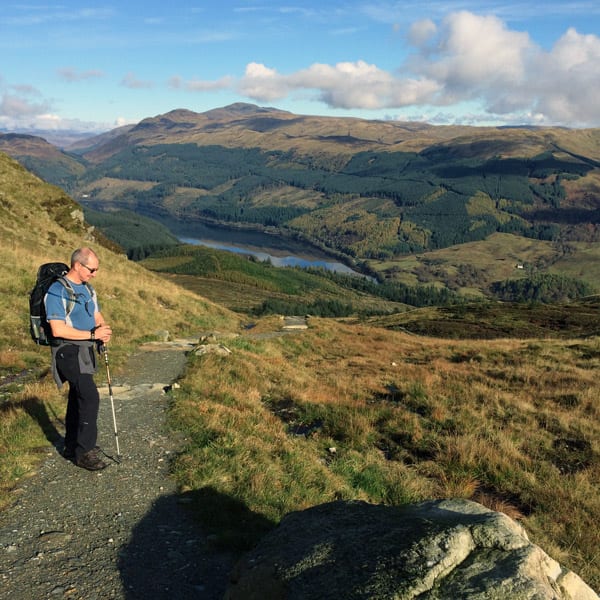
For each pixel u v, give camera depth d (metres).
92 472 7.41
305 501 7.46
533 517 9.33
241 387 14.98
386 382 20.00
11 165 55.91
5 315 18.66
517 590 3.29
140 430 9.54
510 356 26.89
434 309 86.50
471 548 3.90
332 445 11.80
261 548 4.50
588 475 11.23
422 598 3.32
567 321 69.12
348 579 3.63
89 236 54.44
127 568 5.17
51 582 4.86
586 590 3.72
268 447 9.49
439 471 11.01
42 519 6.04
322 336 32.97
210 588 4.95
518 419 15.05
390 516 4.66
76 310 6.71
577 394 17.88
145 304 29.61
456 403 16.48
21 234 37.78
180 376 14.92
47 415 9.49
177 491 7.05
